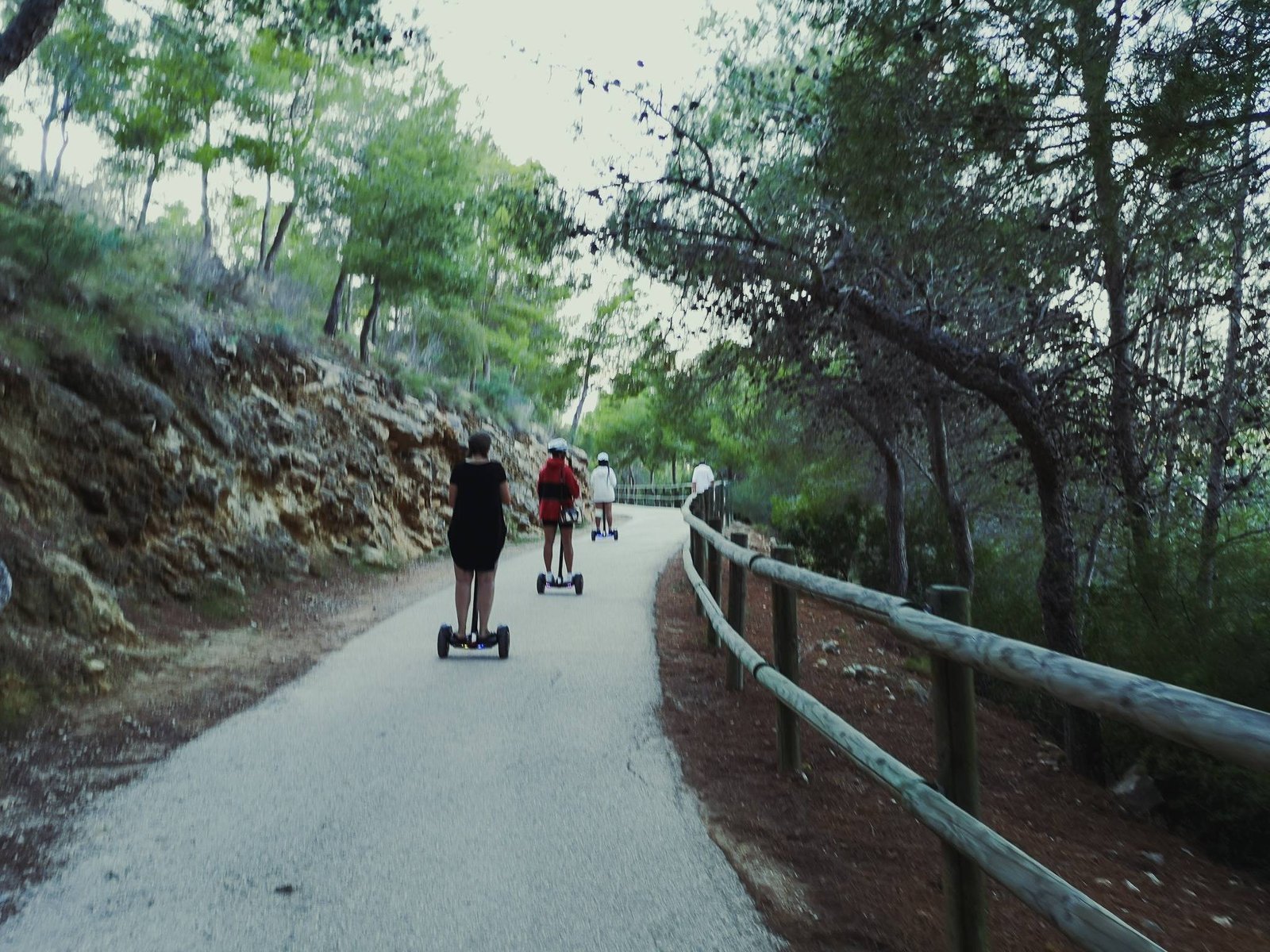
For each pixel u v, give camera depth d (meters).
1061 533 8.12
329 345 18.80
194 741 5.68
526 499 24.17
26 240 10.56
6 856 3.95
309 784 4.90
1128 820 6.03
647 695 6.88
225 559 10.72
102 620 7.47
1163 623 7.36
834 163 7.64
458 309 30.78
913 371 11.08
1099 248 7.16
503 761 5.30
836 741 3.62
